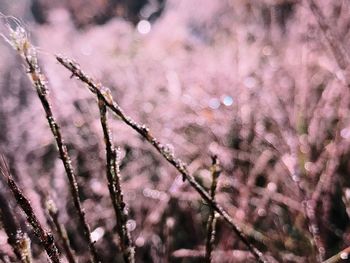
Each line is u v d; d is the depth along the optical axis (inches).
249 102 81.0
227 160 68.7
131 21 166.9
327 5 84.4
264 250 61.0
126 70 107.1
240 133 74.2
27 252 26.8
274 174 67.8
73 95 86.2
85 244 62.0
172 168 72.8
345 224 65.8
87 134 83.4
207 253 31.7
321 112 72.6
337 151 65.3
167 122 83.5
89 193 73.2
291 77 86.4
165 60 112.5
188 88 93.0
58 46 121.3
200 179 72.9
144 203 70.4
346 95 70.6
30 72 26.2
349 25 81.6
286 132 72.1
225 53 103.7
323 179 61.4
